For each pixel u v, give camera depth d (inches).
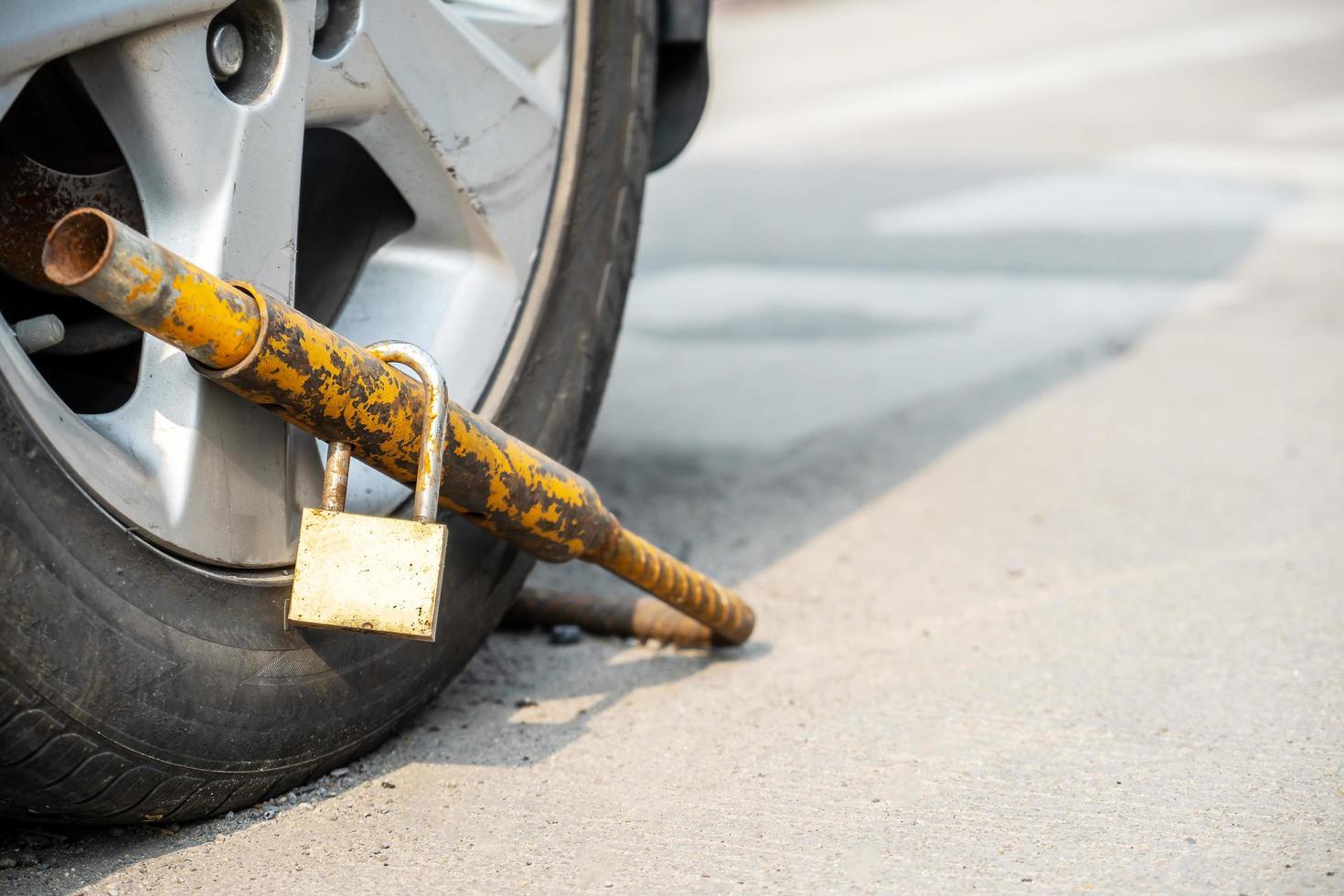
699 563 62.5
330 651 49.8
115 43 46.9
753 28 362.6
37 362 49.9
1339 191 149.3
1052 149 186.2
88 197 49.2
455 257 53.4
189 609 47.9
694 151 196.9
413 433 48.7
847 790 50.7
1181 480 67.6
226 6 47.9
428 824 49.6
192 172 47.8
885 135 204.5
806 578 61.3
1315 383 83.7
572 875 48.2
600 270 55.8
